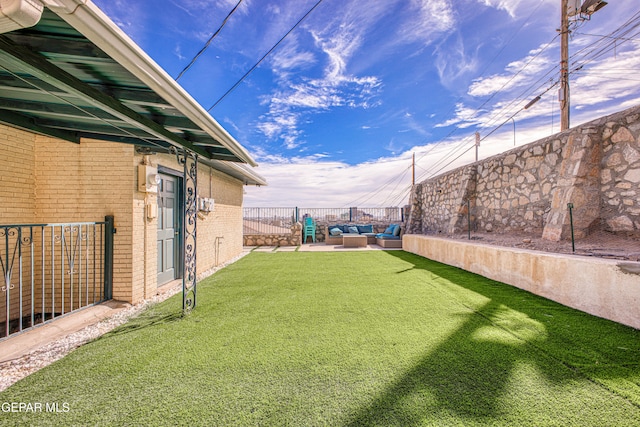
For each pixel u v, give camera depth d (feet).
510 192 23.99
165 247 17.01
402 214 49.80
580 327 9.40
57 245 13.06
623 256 11.89
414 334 9.12
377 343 8.52
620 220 15.11
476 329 9.43
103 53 5.67
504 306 11.79
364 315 11.03
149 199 14.20
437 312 11.20
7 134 11.81
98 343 8.85
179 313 11.73
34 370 7.34
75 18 4.12
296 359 7.64
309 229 44.42
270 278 18.33
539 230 20.90
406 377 6.68
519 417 5.29
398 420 5.28
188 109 7.51
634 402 5.64
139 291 13.52
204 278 18.70
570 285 11.59
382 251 32.76
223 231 25.44
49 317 12.96
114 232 13.10
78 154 13.11
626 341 8.29
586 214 16.07
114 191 13.12
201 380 6.71
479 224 28.32
